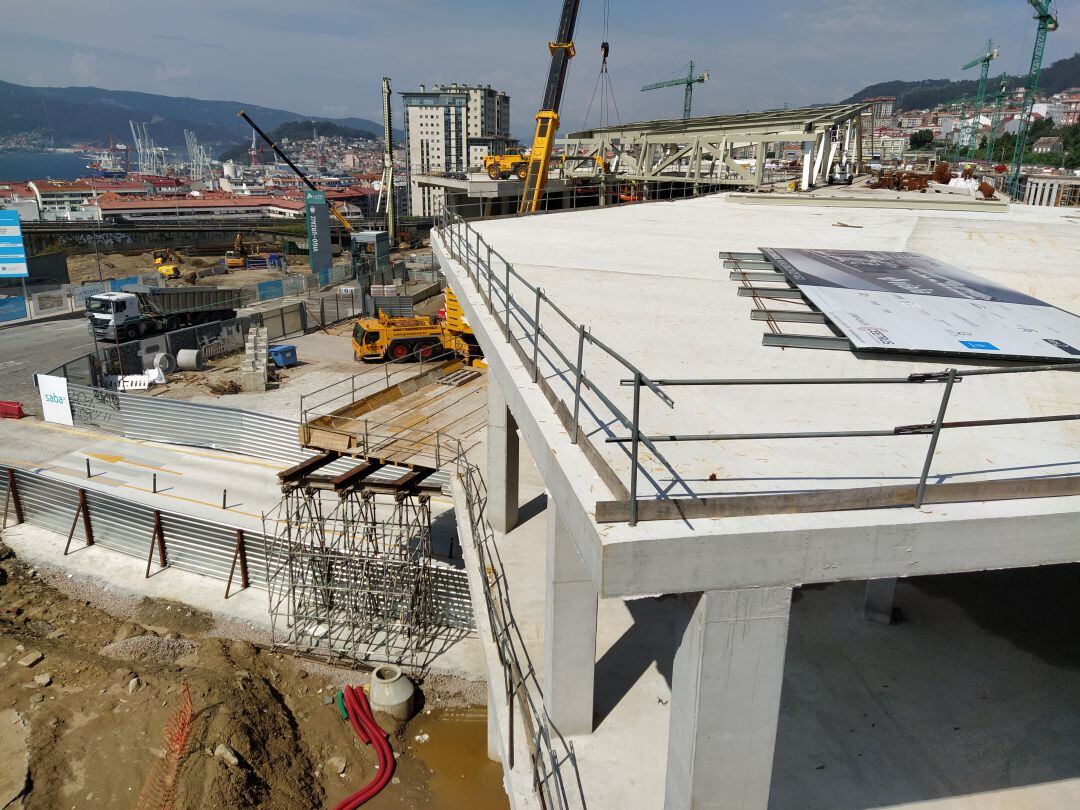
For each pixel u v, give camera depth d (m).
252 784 14.13
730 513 4.73
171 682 15.95
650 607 11.30
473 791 14.82
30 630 18.27
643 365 7.77
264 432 27.61
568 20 46.94
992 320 9.04
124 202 183.50
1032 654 10.29
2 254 51.16
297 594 19.45
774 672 4.99
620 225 20.80
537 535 13.60
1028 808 7.63
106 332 41.88
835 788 7.89
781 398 6.74
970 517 4.76
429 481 22.28
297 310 48.12
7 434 29.88
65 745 14.51
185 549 20.86
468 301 11.28
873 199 29.19
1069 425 6.23
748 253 14.56
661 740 8.44
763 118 42.88
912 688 9.61
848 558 4.73
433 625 18.95
